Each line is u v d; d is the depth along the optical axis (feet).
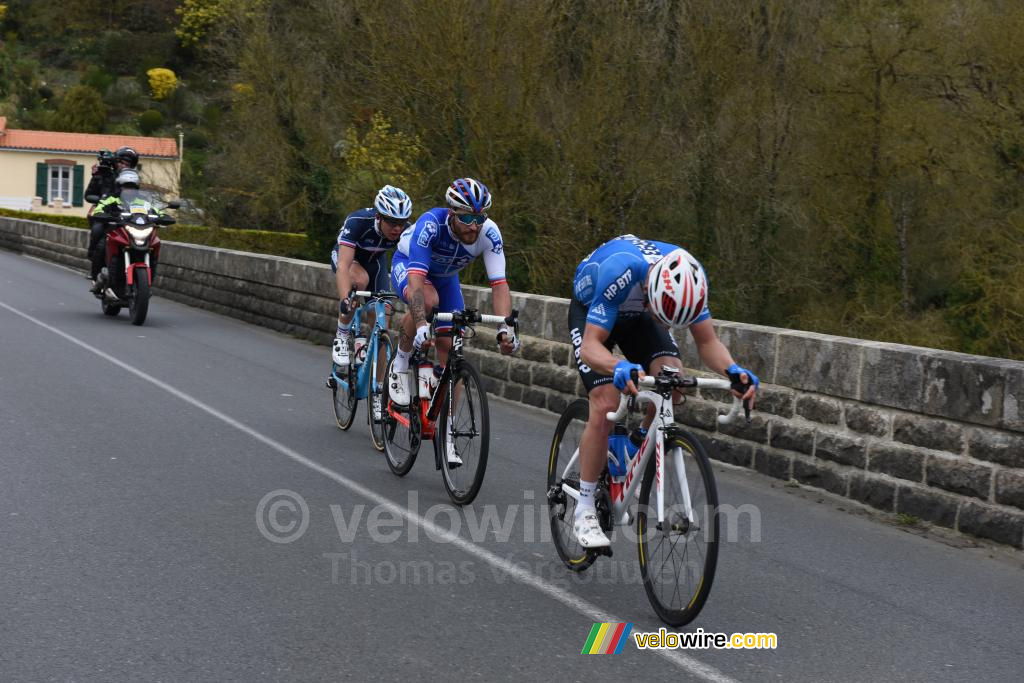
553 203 51.62
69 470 19.94
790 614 14.17
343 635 12.67
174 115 193.36
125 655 11.83
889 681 12.02
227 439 23.39
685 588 13.10
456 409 18.93
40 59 209.46
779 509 19.88
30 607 13.14
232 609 13.37
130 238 42.91
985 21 51.34
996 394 17.84
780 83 55.31
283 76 63.62
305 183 63.52
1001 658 12.89
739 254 55.06
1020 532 17.39
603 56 51.52
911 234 55.42
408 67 52.80
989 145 51.80
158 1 223.10
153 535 16.28
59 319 43.78
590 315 14.44
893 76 54.75
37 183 162.20
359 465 21.66
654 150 52.85
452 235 19.53
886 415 19.79
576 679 11.68
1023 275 48.75
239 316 48.21
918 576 16.14
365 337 24.44
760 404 22.48
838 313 55.57
